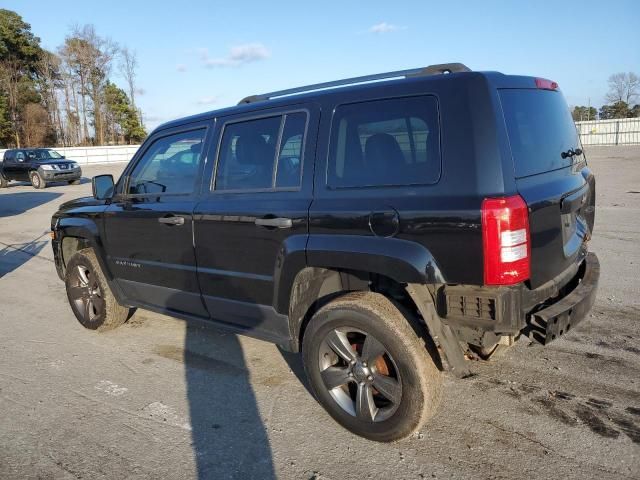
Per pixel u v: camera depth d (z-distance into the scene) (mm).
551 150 3168
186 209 4020
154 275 4453
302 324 3480
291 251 3252
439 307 2764
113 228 4754
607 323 4680
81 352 4746
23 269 8438
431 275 2688
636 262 6578
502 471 2773
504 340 3041
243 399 3727
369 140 3045
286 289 3381
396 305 3004
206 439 3236
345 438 3176
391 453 2984
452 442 3055
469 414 3332
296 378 4023
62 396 3885
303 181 3309
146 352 4676
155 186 4426
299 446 3115
